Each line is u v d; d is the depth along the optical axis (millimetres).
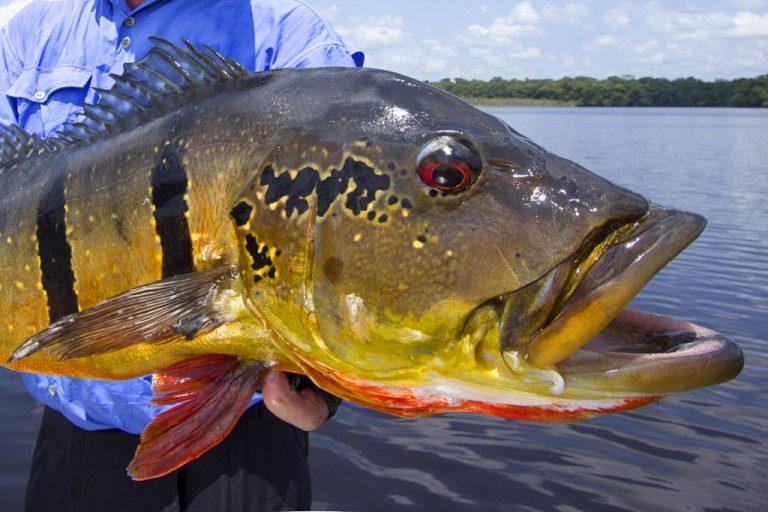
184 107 511
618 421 1411
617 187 444
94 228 517
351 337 458
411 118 466
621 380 427
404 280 447
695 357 416
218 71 521
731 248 3066
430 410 471
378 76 491
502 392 444
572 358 444
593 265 432
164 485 667
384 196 453
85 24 684
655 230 427
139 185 504
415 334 448
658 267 420
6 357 577
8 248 550
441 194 447
